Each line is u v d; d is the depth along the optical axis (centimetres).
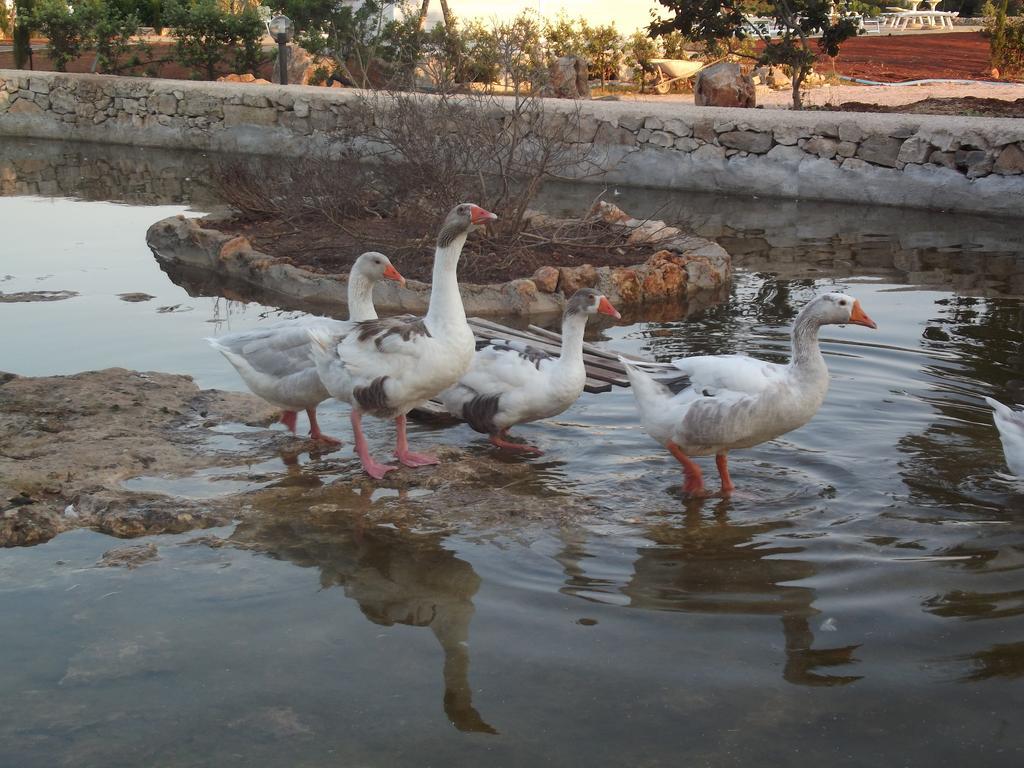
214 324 1000
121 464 656
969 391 780
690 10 2159
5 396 771
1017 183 1504
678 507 605
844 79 2780
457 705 416
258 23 2858
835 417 736
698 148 1798
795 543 554
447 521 586
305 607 493
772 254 1284
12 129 2650
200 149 2378
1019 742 391
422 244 1205
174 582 516
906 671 436
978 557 533
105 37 2814
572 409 777
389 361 636
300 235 1325
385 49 2511
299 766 380
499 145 1492
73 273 1216
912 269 1187
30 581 516
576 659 447
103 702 419
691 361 620
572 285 1082
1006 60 2870
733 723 403
